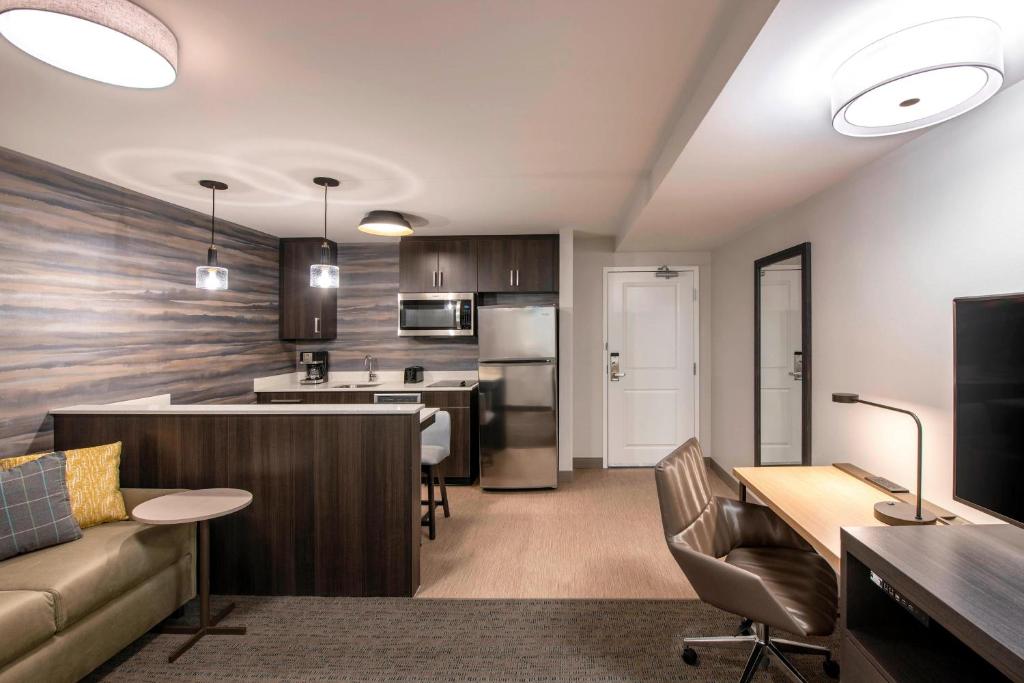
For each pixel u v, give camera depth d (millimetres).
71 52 1491
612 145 2514
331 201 3520
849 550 1437
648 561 2969
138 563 2107
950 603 1069
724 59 1622
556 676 1957
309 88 1931
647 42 1639
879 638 1405
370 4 1437
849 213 2549
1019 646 917
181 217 3633
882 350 2303
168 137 2387
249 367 4414
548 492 4332
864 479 2275
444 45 1651
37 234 2646
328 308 4953
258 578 2637
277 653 2119
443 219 4117
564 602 2510
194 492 2400
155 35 1478
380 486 2588
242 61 1736
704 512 2080
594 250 5086
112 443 2613
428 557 3043
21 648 1630
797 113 1813
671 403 5086
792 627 1515
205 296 3877
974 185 1779
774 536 2152
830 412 2752
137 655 2113
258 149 2539
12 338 2527
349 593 2605
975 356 1478
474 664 2035
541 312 4379
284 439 2623
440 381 5035
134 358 3238
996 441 1398
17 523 2012
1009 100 1641
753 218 3480
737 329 4207
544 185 3170
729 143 2096
